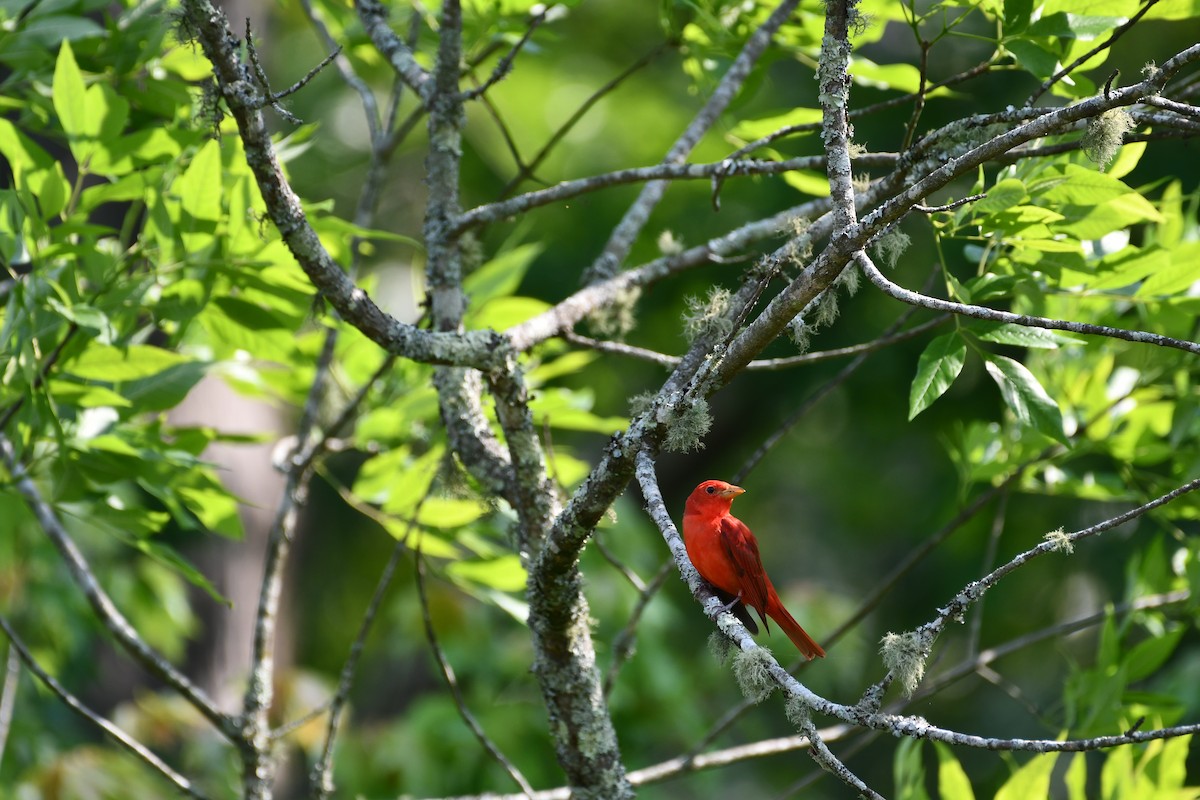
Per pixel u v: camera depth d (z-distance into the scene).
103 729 8.27
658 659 13.49
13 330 7.79
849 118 6.16
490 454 8.30
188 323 8.80
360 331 6.63
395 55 9.27
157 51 9.38
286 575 18.36
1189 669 13.50
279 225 6.27
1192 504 9.95
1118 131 5.74
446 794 13.03
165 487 8.73
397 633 14.26
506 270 10.73
